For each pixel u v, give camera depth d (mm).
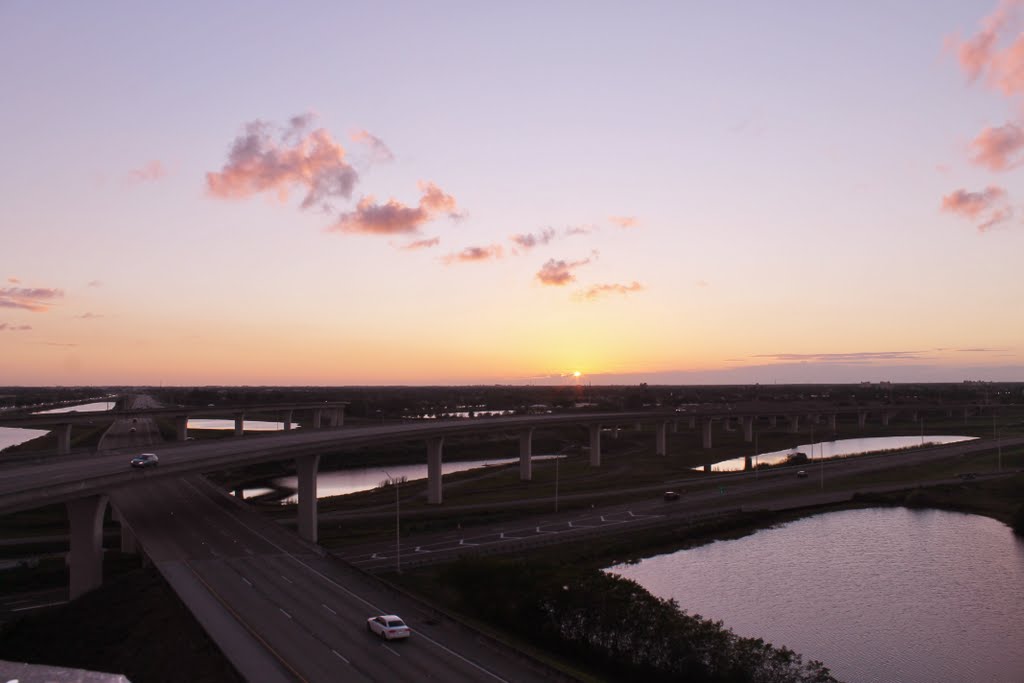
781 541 108188
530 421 172375
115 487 79500
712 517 117750
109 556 94812
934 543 107938
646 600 58281
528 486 155500
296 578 65438
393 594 61031
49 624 64125
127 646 54250
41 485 71125
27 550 98188
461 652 48719
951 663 65188
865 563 96688
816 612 77875
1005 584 87812
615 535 105125
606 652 57188
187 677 45500
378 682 43156
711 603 80438
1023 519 113688
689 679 53156
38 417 166375
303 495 102625
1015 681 61625
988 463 183125
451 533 103375
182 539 79438
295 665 45406
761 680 50594
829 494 141000
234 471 196375
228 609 56344
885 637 71125
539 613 61719
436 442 133875
